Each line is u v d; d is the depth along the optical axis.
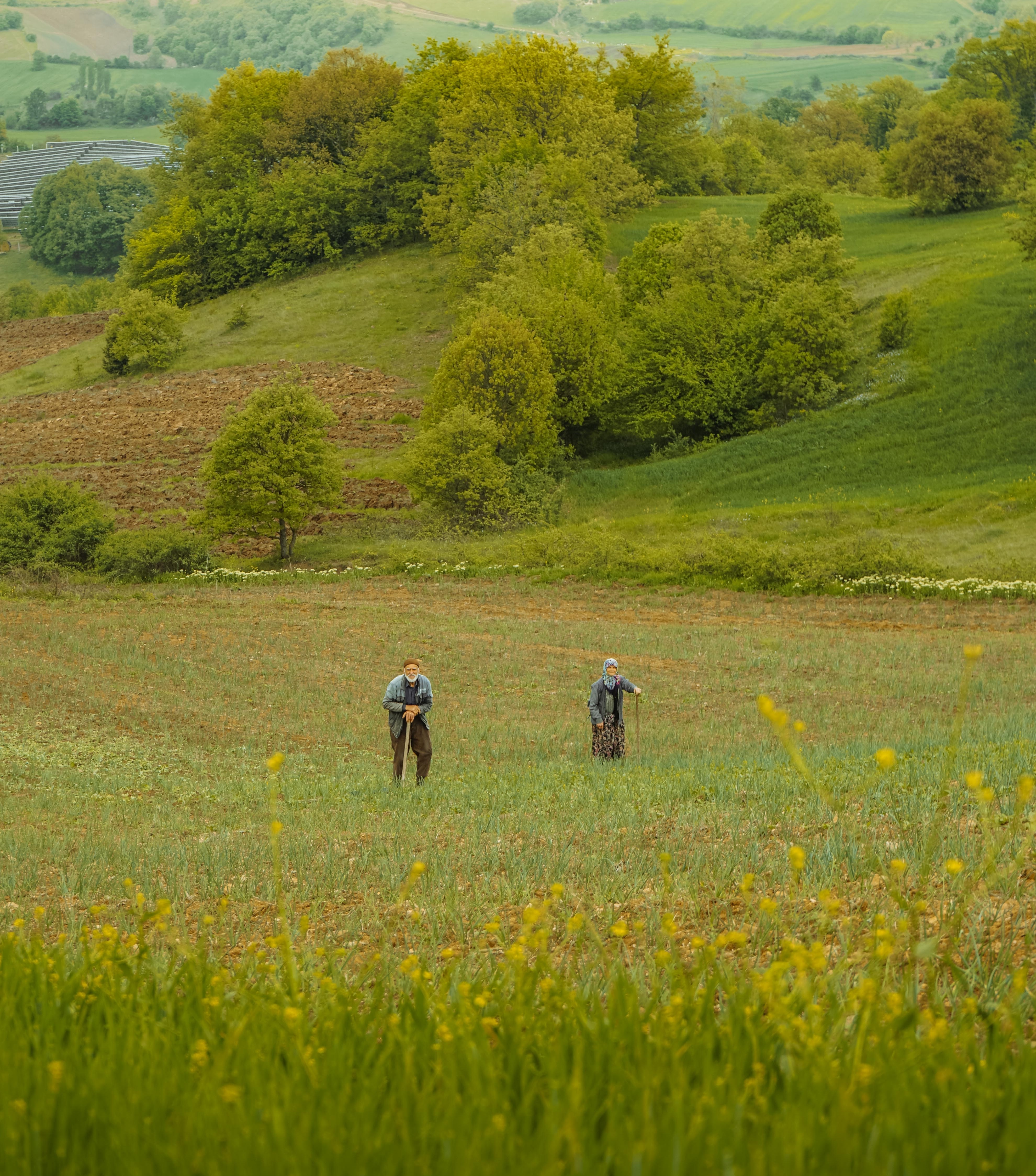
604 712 44.56
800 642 77.75
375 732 57.22
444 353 155.62
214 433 197.00
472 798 35.53
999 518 114.56
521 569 114.44
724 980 6.43
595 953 12.19
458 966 11.30
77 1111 4.59
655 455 169.50
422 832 28.84
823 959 5.89
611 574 108.50
